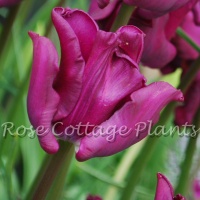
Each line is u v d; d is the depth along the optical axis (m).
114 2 0.57
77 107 0.49
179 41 0.70
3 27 0.67
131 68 0.50
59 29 0.48
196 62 0.67
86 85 0.49
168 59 0.63
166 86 0.49
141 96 0.49
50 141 0.49
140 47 0.49
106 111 0.50
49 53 0.48
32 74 0.48
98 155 0.49
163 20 0.60
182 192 0.72
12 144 0.71
